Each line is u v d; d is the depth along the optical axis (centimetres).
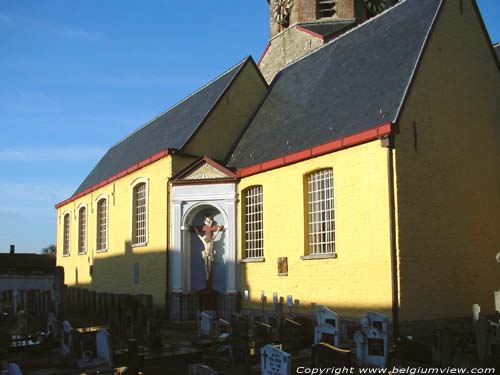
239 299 1806
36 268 4322
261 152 1866
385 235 1339
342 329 1357
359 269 1399
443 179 1462
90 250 2762
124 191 2347
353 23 2744
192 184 1909
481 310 1477
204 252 1889
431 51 1522
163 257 1952
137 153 2612
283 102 2061
